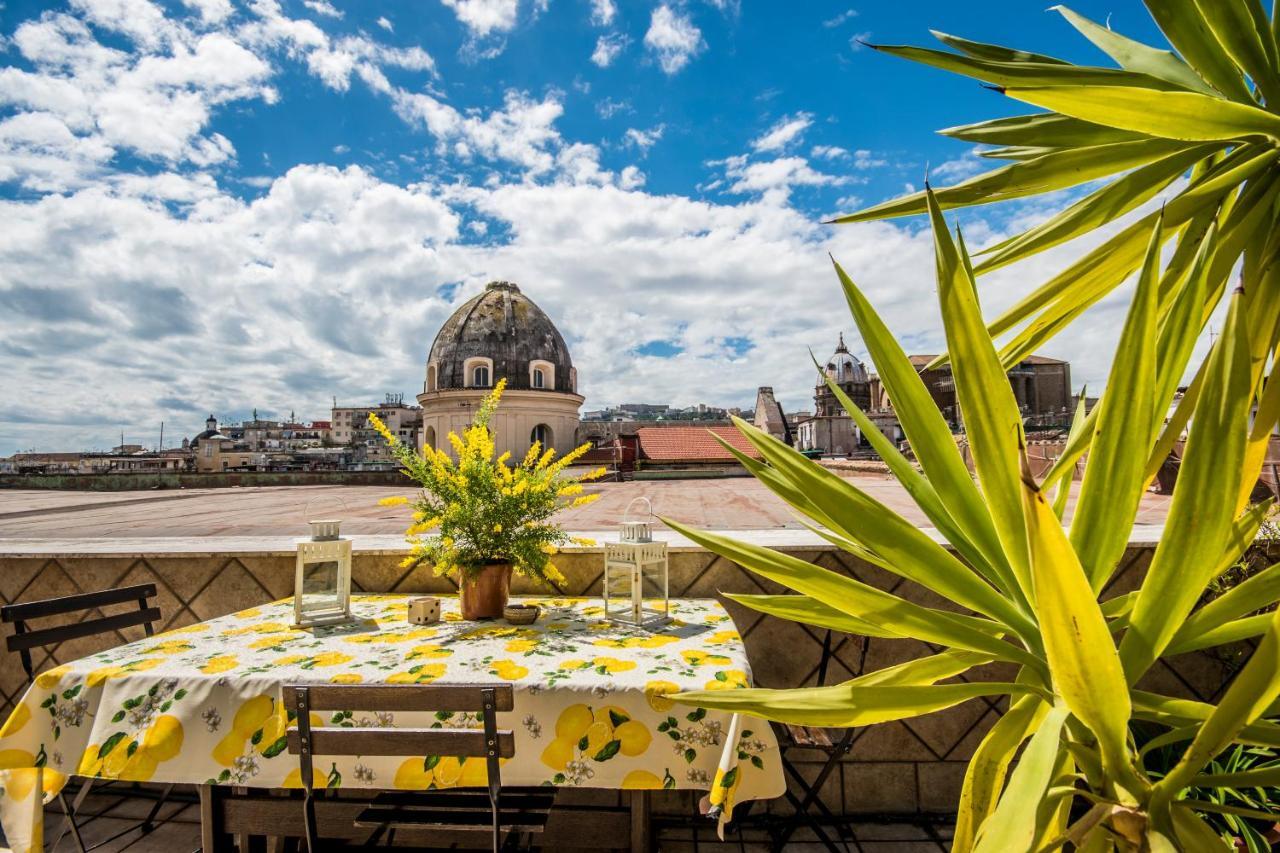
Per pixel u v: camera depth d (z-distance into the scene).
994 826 0.85
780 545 3.14
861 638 2.95
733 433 39.81
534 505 2.58
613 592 2.57
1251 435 1.17
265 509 14.10
